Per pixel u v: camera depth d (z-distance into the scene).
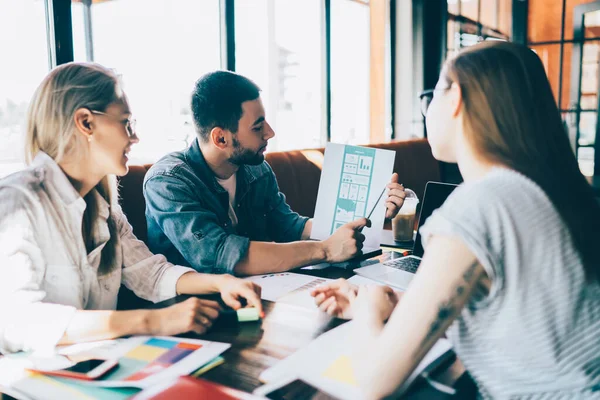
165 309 1.08
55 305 1.07
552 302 0.74
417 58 4.81
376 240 1.67
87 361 0.93
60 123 1.19
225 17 3.08
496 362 0.77
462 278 0.73
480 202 0.75
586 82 4.65
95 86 1.19
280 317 1.13
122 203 2.04
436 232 0.76
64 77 1.19
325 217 1.72
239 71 3.20
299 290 1.32
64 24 2.20
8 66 2.62
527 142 0.79
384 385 0.75
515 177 0.77
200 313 1.08
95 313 1.06
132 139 1.27
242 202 1.92
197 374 0.88
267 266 1.52
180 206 1.60
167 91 4.78
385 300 0.98
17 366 0.94
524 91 0.80
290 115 6.16
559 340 0.75
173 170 1.67
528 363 0.75
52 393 0.83
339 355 0.93
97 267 1.33
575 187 0.80
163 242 1.72
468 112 0.82
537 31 4.79
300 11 5.14
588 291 0.76
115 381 0.85
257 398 0.76
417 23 4.76
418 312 0.74
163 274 1.37
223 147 1.71
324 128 4.25
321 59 4.16
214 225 1.59
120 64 4.80
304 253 1.55
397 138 5.02
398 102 4.97
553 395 0.75
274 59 6.15
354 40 5.01
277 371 0.88
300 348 0.97
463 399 0.80
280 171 2.82
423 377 0.86
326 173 1.73
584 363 0.75
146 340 1.02
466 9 4.84
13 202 1.11
